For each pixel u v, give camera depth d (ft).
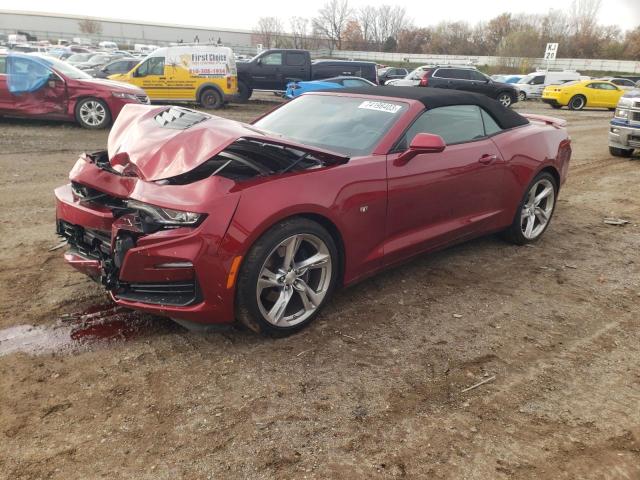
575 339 11.09
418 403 8.83
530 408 8.82
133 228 9.29
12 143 29.99
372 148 11.85
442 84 69.31
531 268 14.80
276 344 10.34
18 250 14.34
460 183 13.28
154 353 9.88
